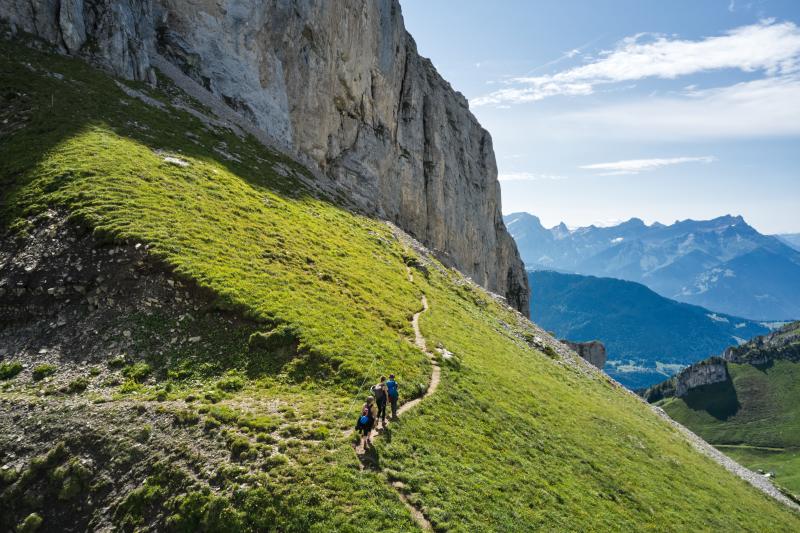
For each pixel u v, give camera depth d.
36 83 54.78
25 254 35.19
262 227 49.19
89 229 37.00
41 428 24.75
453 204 149.50
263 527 19.92
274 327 33.53
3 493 22.42
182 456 23.11
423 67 152.50
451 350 44.09
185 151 57.44
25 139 47.38
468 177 168.12
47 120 50.38
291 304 36.91
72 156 45.41
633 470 39.06
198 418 25.27
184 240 39.25
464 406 34.56
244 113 80.62
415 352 39.38
